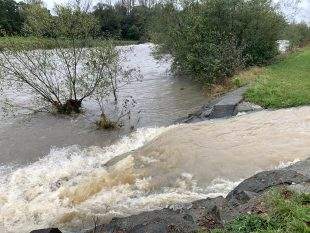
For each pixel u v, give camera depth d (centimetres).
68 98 1802
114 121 1562
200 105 1766
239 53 2197
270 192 664
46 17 1638
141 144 1288
